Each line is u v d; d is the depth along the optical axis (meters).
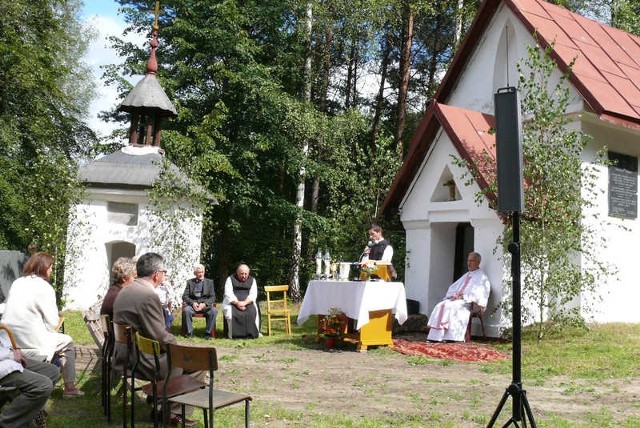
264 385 7.83
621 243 13.34
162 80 22.19
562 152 11.11
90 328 7.86
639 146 13.83
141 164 16.16
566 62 12.88
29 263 6.20
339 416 6.31
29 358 5.59
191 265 15.41
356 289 10.62
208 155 20.94
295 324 14.94
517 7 14.09
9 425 4.91
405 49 24.75
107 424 5.93
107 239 15.41
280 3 23.56
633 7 23.16
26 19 22.69
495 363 9.62
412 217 14.18
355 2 21.97
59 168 14.66
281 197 23.42
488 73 15.32
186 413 6.05
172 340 5.93
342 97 29.36
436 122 13.47
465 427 6.04
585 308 12.31
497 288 12.04
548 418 6.39
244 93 22.77
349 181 20.48
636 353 9.98
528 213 11.10
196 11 23.36
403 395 7.39
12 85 22.19
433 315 11.95
